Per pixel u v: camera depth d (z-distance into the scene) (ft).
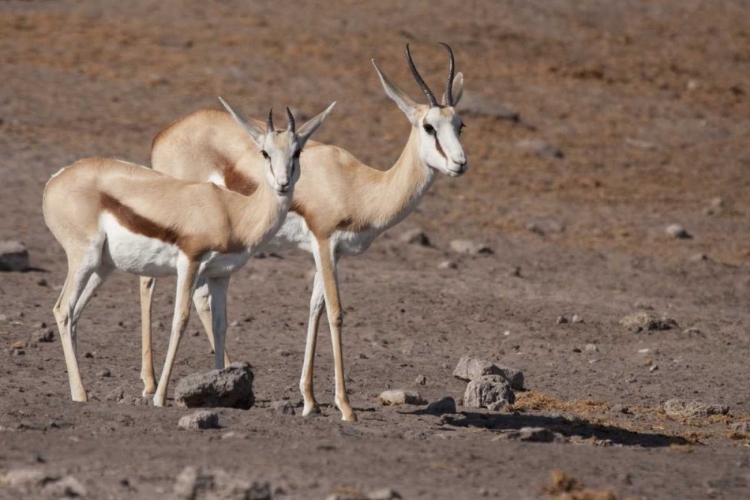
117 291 196.75
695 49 517.14
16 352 151.43
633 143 380.58
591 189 325.62
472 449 104.68
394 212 126.82
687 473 100.48
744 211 316.81
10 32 397.19
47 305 183.11
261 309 191.62
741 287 238.27
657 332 193.16
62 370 144.46
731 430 130.72
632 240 277.44
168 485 86.33
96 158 127.34
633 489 92.38
